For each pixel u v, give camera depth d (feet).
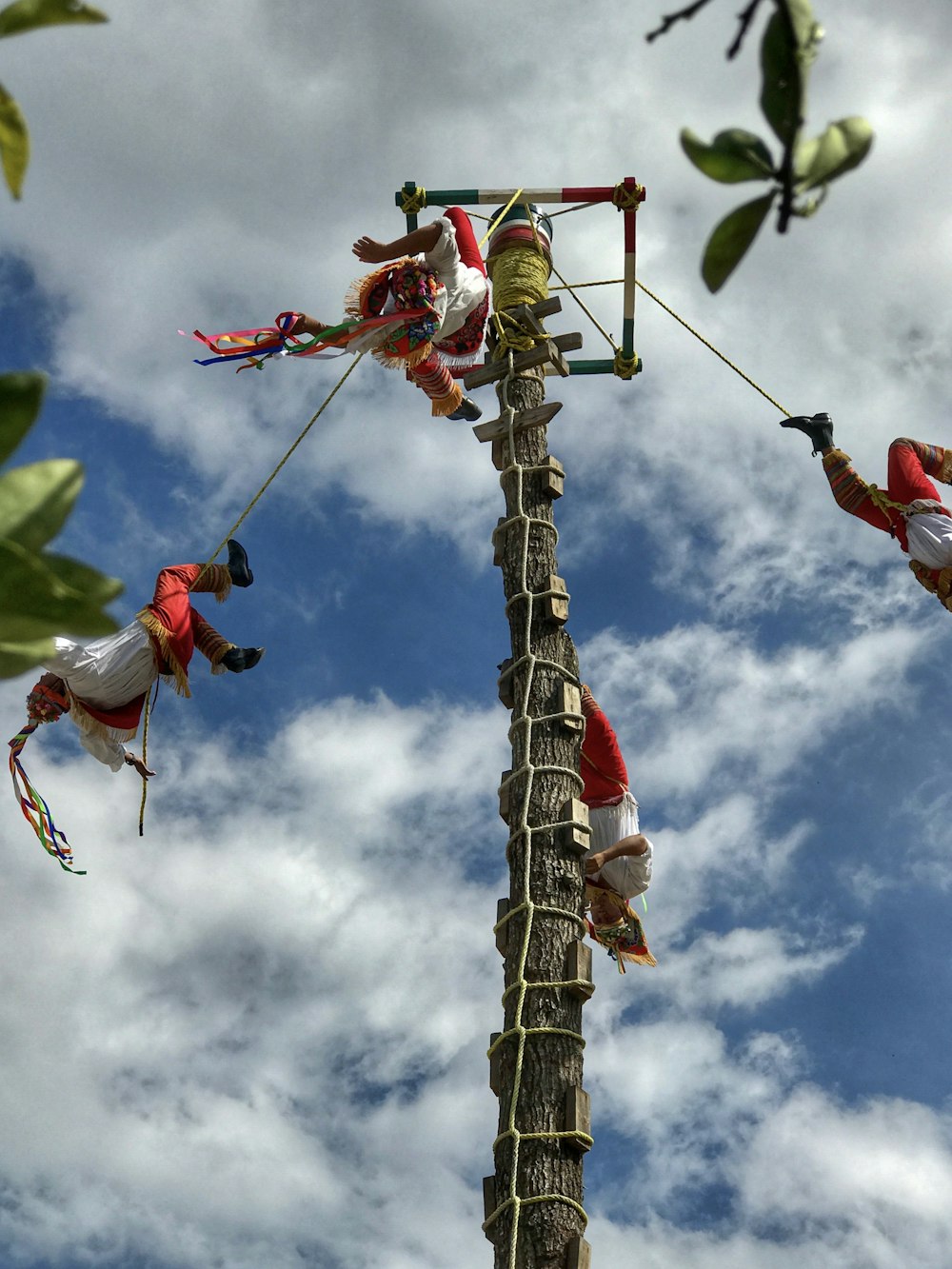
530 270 26.27
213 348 22.31
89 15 2.39
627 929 21.57
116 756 21.99
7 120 2.47
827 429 24.54
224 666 22.48
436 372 23.86
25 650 1.98
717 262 2.69
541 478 22.84
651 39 2.76
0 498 1.99
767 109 2.61
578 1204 16.35
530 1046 17.28
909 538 23.20
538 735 20.01
